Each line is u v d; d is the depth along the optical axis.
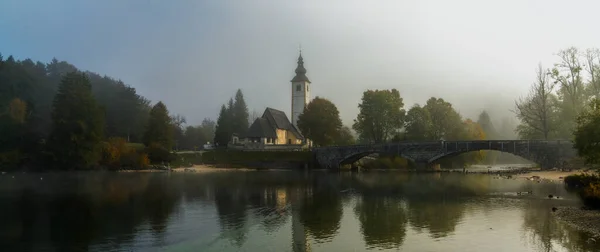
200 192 47.94
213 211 34.50
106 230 27.39
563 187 49.12
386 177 71.56
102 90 163.50
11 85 121.12
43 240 24.83
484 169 92.31
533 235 24.61
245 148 118.56
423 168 84.69
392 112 103.12
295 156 104.69
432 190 49.06
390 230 26.64
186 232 26.55
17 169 87.12
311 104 111.75
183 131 172.50
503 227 27.00
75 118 89.38
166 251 22.19
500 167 103.88
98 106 94.69
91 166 90.56
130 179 68.12
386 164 100.69
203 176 75.62
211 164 104.00
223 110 150.88
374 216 31.77
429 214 32.41
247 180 65.81
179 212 34.00
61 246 23.53
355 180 65.31
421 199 41.19
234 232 26.47
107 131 125.56
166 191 49.03
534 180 58.34
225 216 32.19
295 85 147.50
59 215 32.94
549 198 40.09
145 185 56.97
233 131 164.12
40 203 39.41
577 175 50.44
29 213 33.91
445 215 31.81
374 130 105.75
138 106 137.12
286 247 22.69
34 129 102.38
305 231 26.61
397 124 105.25
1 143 92.44
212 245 23.23
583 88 74.12
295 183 59.97
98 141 92.12
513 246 22.33
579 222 27.83
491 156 133.38
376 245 22.94
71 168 89.19
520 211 32.94
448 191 47.81
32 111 112.44
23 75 128.50
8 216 32.53
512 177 65.50
